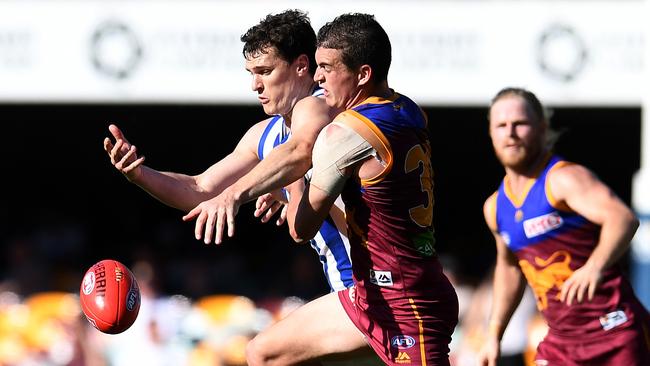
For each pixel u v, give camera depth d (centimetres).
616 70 3531
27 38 3591
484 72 3544
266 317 3562
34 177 5903
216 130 5331
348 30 1563
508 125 2048
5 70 3591
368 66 1566
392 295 1620
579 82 3534
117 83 3584
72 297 3572
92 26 3584
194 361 3356
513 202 2089
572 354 2077
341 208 1722
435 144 5569
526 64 3541
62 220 5794
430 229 1631
